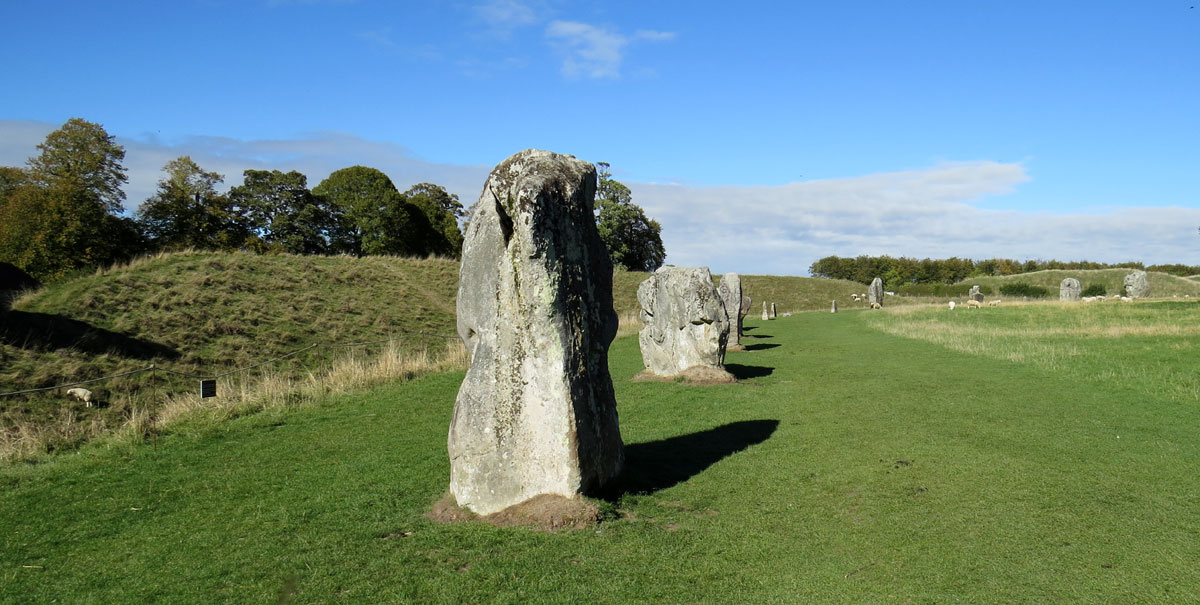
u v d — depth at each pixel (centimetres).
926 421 1227
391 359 1939
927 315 3731
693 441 1123
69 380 1958
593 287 819
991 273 10088
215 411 1402
